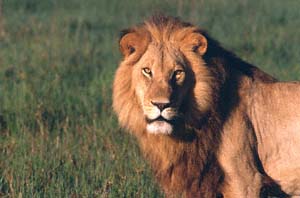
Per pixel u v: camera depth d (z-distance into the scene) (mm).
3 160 14234
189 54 11094
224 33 29531
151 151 11633
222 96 11297
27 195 12688
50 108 17375
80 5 39125
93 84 19859
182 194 11859
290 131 11594
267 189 11547
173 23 11250
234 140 11320
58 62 22625
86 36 28484
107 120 16391
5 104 17688
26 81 19734
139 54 11141
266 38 27562
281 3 38344
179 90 10914
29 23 31578
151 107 10773
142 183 13102
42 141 14836
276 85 11805
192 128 11227
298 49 25703
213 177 11438
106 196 12812
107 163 13906
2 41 27156
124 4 39094
